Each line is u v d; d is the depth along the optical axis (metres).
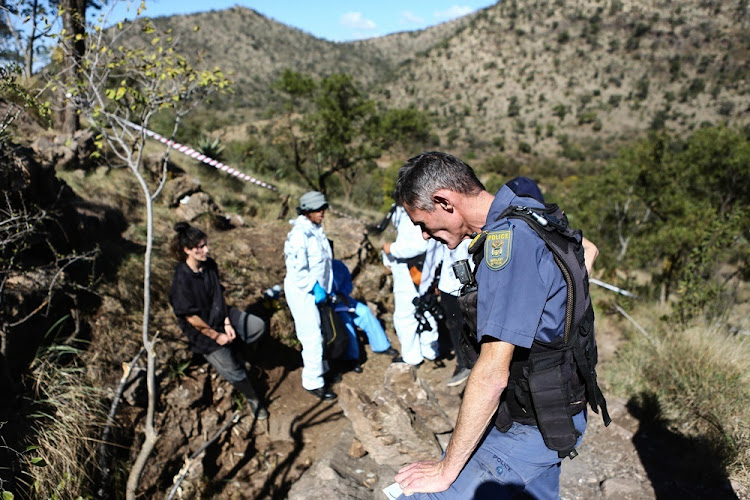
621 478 3.01
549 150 119.94
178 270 3.39
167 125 9.49
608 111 145.00
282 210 8.00
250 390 3.58
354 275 5.81
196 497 2.98
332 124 17.81
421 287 3.74
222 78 2.83
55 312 3.30
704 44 179.38
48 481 2.53
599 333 5.49
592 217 17.39
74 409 2.91
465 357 1.67
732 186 13.41
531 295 1.39
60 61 3.03
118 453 2.96
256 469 3.28
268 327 4.52
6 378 2.79
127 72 2.80
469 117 152.62
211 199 6.50
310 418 3.81
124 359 3.43
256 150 20.11
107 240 4.50
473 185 1.67
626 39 189.00
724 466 3.00
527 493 1.68
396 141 19.70
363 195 27.42
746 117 132.38
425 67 193.25
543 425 1.52
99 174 5.80
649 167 14.69
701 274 5.52
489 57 191.00
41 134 6.00
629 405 3.75
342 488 2.92
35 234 3.45
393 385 3.45
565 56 182.62
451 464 1.49
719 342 4.20
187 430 3.34
